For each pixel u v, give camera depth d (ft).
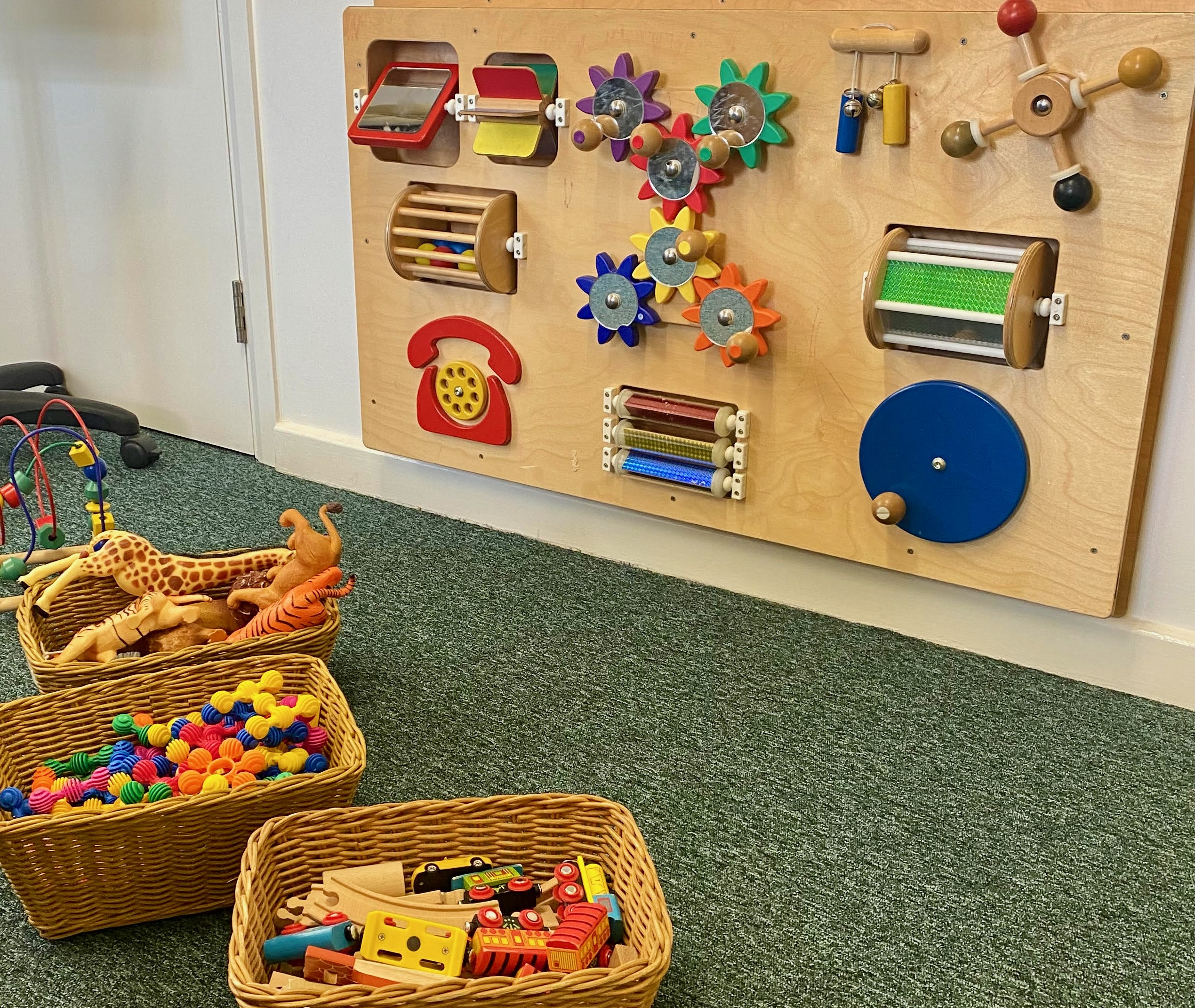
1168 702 5.11
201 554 5.30
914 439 5.15
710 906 3.95
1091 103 4.43
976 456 5.03
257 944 3.28
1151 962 3.75
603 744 4.81
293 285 7.11
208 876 3.82
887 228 4.98
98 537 5.12
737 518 5.79
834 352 5.26
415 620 5.73
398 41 6.03
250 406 7.63
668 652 5.49
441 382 6.49
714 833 4.30
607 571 6.30
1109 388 4.70
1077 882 4.09
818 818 4.39
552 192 5.76
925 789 4.56
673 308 5.59
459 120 5.83
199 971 3.67
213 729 4.21
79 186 7.89
